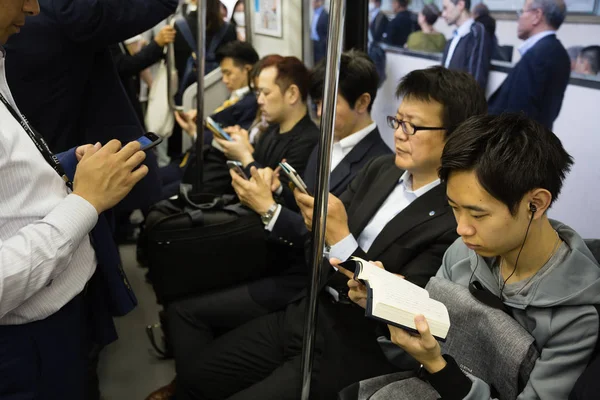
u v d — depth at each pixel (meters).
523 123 1.04
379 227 1.60
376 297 1.00
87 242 1.31
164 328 2.32
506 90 1.83
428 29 2.17
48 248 1.09
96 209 1.16
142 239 2.04
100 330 1.48
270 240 1.96
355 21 2.65
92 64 1.88
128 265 3.21
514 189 0.99
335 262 1.17
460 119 1.41
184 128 3.05
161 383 2.22
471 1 1.92
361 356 1.46
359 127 1.96
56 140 1.82
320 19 2.86
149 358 2.39
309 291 1.19
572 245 1.08
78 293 1.28
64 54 1.71
